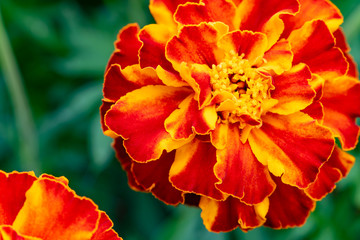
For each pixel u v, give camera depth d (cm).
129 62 20
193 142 19
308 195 20
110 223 18
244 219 20
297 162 19
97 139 24
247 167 19
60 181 18
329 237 24
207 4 19
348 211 24
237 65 19
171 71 19
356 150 24
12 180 18
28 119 24
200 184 19
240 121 19
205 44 19
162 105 19
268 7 19
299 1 20
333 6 20
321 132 19
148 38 19
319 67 20
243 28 19
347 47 21
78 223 18
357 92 20
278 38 19
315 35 19
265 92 19
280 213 20
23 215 17
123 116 19
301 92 19
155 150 19
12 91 24
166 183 20
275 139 19
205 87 19
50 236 18
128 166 20
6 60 24
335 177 20
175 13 19
